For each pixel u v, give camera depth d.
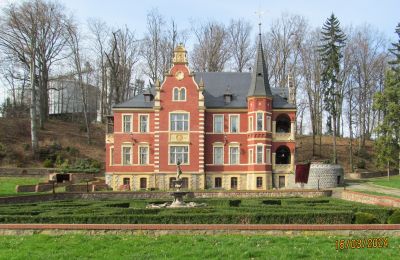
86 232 21.20
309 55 90.88
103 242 19.20
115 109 61.69
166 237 19.83
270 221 26.11
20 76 81.44
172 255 17.00
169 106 60.91
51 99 112.38
